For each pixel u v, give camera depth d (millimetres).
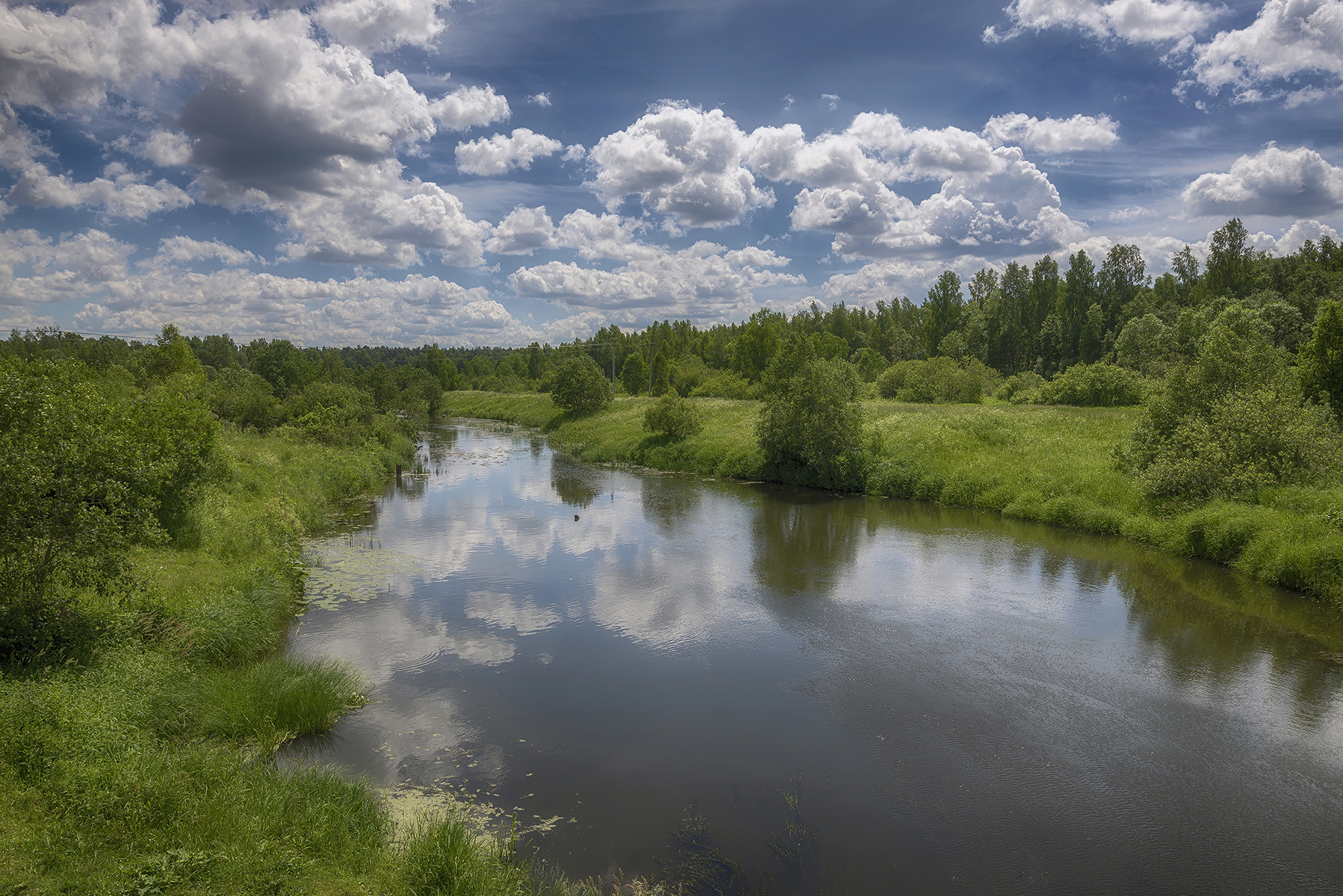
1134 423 32531
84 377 13859
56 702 6820
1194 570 16953
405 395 64500
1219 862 7051
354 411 38656
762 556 18719
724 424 42688
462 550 19297
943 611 14422
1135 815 7805
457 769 8586
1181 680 11188
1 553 8102
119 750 6734
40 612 8336
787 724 9875
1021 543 19984
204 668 9852
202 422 18047
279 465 24953
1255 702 10477
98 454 9008
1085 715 10125
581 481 32062
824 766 8781
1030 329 91750
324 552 18812
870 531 21625
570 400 59812
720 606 14836
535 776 8477
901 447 30156
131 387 26469
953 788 8320
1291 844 7340
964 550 19172
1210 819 7742
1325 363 24688
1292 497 17172
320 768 8273
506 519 23484
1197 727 9766
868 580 16516
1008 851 7172
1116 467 24219
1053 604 14742
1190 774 8625
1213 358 21531
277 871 5367
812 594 15562
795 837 7328
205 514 15648
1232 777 8562
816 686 11055
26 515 8266
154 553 13242
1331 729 9711
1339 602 14242
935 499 26562
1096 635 13039
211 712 8570
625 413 54375
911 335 108125
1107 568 17250
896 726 9812
